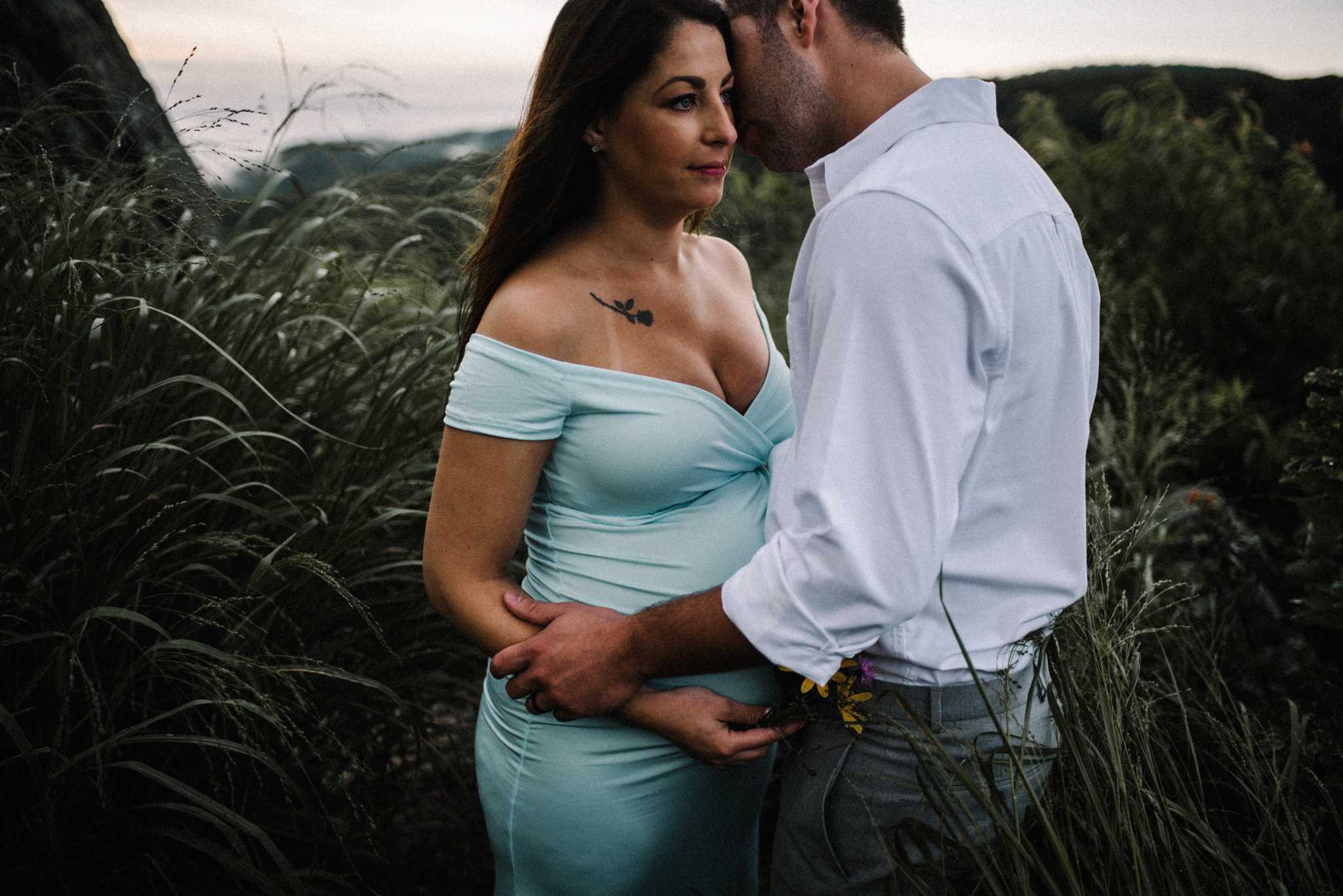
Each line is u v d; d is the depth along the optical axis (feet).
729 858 5.13
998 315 3.27
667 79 4.03
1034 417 3.62
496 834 4.90
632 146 4.20
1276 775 4.46
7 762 4.55
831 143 4.06
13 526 4.83
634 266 4.54
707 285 4.88
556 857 4.66
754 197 18.52
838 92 3.94
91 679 4.95
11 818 4.78
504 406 4.13
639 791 4.56
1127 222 14.47
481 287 4.65
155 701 5.19
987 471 3.64
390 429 6.71
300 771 5.79
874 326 3.17
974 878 4.00
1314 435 6.58
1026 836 3.76
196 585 5.61
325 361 7.16
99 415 5.14
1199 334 12.88
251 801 5.54
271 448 6.42
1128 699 4.30
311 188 8.13
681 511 4.63
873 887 4.17
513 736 4.68
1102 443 8.34
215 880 5.23
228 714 4.60
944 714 3.89
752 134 4.28
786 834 4.46
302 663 5.47
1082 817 4.04
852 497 3.22
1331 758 5.14
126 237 6.34
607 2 4.07
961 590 3.79
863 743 4.04
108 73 9.32
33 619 5.02
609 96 4.15
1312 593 6.25
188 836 4.72
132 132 9.09
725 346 4.81
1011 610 3.85
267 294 7.12
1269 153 16.30
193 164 6.63
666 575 4.50
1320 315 12.73
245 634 5.09
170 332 6.21
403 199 8.11
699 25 4.02
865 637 3.39
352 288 7.80
